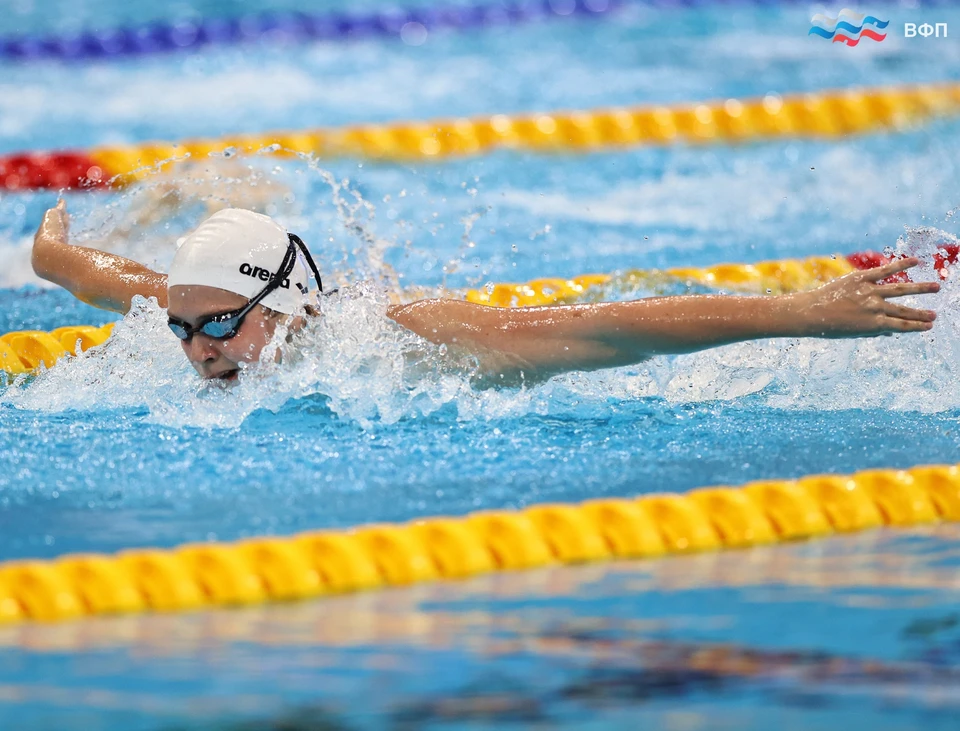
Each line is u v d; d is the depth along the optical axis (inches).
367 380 429.7
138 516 335.6
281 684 248.2
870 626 275.6
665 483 364.2
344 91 1035.3
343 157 859.4
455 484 363.3
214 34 1226.0
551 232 698.8
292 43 1221.1
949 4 1336.1
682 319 390.0
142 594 293.4
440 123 908.0
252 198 737.6
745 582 306.3
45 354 507.2
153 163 823.7
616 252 663.1
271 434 408.8
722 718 234.4
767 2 1380.4
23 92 1035.9
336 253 634.2
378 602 295.4
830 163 854.5
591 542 331.0
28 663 259.0
